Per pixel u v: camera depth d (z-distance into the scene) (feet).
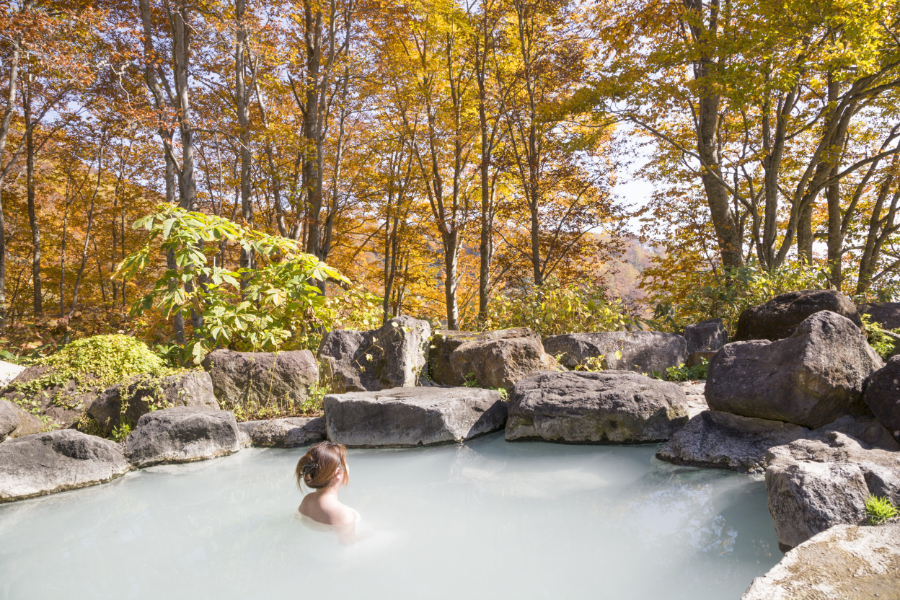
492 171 60.54
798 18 34.06
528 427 15.98
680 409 15.66
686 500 10.84
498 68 58.70
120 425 15.84
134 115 31.07
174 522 10.27
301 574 7.86
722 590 7.18
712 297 30.37
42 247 66.95
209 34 37.65
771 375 12.89
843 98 40.55
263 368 18.34
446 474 13.16
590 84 41.88
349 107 52.44
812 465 9.15
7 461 12.06
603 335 22.81
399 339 20.31
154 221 20.01
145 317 35.29
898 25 36.27
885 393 11.48
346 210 59.98
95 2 36.52
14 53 32.76
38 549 9.16
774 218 44.42
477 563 8.16
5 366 18.30
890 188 57.11
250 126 38.91
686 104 46.32
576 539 9.07
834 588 5.96
